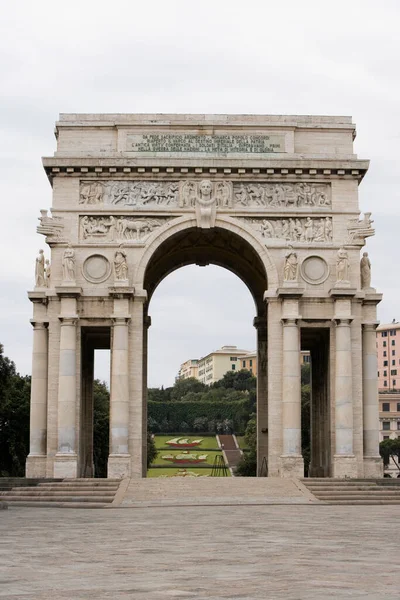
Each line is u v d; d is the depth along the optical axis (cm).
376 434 6169
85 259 6194
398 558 2214
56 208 6241
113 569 2016
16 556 2312
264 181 6331
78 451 6012
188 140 6366
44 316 6225
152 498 4981
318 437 7012
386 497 5053
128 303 6084
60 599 1541
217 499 4950
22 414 9319
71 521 3675
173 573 1931
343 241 6275
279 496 5072
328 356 6303
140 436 6034
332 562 2123
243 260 7006
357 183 6347
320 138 6419
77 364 6072
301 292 6081
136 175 6288
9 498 4934
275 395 6081
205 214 6244
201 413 19700
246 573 1919
